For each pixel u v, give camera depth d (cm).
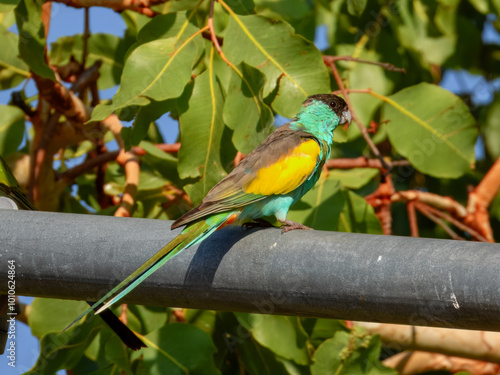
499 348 1085
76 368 985
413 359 1185
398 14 1177
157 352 891
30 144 1251
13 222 586
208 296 572
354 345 913
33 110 1135
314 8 1184
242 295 561
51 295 598
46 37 1015
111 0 1018
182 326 898
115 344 874
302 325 953
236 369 1031
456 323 508
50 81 1042
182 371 885
